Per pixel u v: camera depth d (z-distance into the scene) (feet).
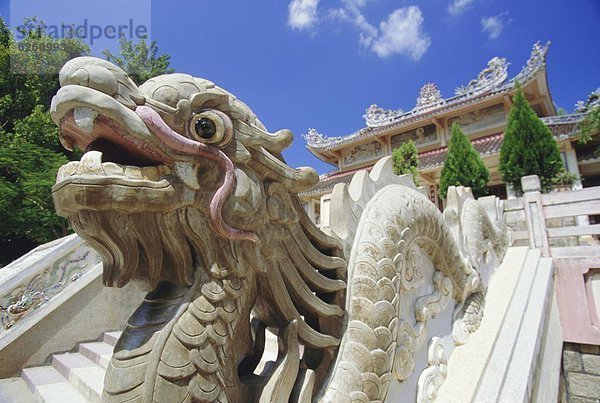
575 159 43.32
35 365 13.38
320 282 5.88
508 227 17.10
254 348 5.73
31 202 32.12
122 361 4.19
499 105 55.06
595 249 14.96
